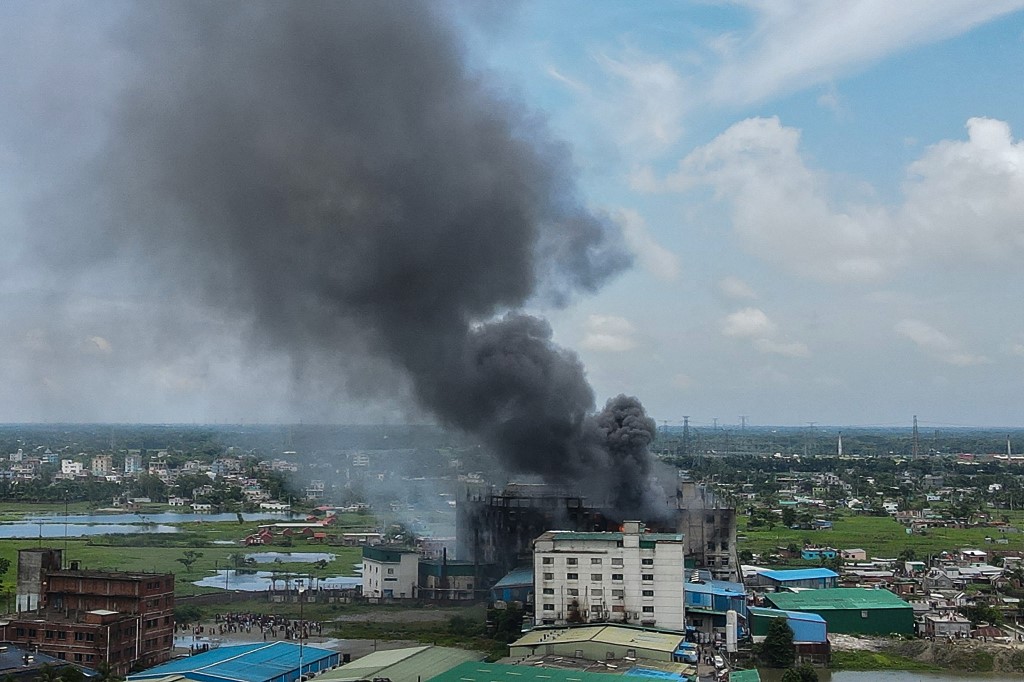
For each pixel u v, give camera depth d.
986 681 117.62
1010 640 132.62
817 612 139.75
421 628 134.50
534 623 127.06
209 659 108.50
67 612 114.69
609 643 109.56
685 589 136.12
